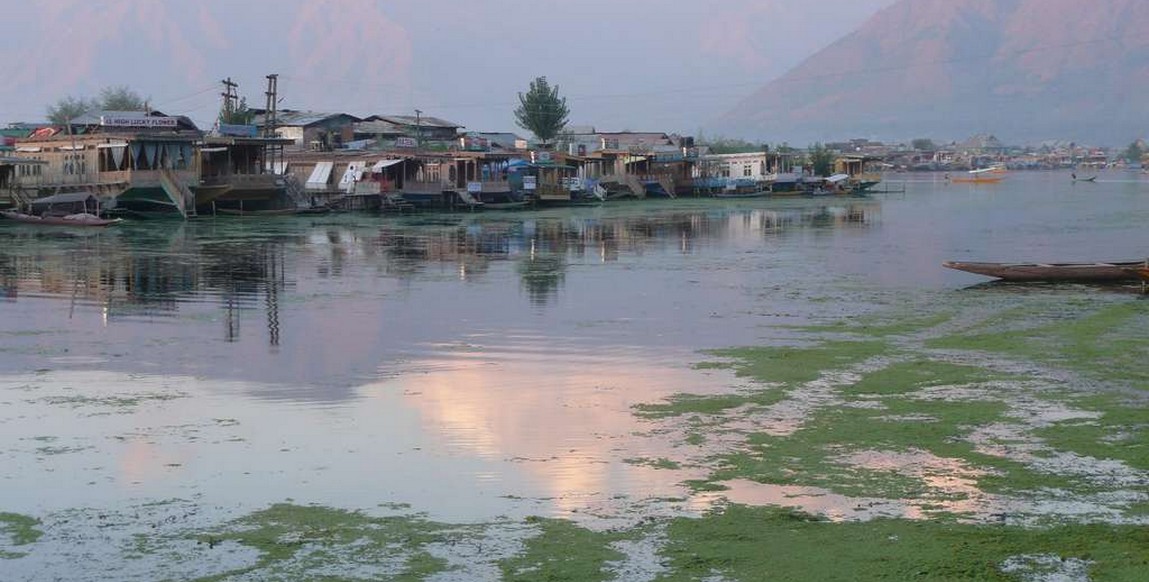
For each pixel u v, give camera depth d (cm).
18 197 7469
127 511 1592
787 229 7869
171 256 5372
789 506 1588
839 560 1385
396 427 2050
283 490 1683
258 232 6894
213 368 2628
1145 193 15488
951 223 8675
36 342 2966
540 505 1606
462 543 1464
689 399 2273
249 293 4050
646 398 2286
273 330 3209
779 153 15962
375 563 1403
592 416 2128
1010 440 1930
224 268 4878
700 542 1452
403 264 5144
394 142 11169
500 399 2283
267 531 1511
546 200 10675
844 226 8262
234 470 1781
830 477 1722
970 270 4359
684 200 12412
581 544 1453
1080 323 3269
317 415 2144
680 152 14212
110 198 7494
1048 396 2272
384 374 2559
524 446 1916
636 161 12600
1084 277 4350
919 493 1639
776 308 3691
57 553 1438
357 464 1811
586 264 5222
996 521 1520
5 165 7600
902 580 1325
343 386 2420
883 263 5341
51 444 1934
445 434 1995
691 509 1579
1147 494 1633
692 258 5569
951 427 2017
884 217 9525
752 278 4644
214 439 1964
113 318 3409
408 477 1741
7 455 1866
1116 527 1493
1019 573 1341
